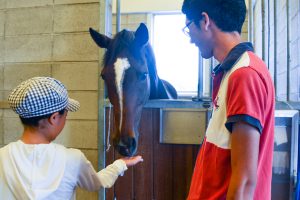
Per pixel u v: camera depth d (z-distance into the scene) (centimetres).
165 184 171
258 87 73
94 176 110
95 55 193
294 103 152
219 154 82
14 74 209
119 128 129
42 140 99
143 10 455
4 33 210
